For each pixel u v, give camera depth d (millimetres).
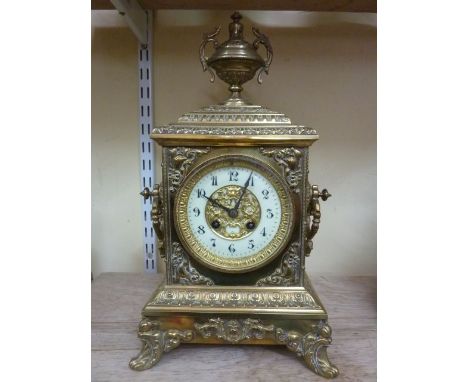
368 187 973
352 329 720
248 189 597
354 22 920
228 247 608
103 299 836
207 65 650
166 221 613
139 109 937
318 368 584
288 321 602
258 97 936
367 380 571
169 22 917
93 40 922
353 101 942
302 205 603
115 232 984
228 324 603
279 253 606
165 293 618
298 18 918
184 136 575
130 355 637
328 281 950
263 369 599
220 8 881
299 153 591
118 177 963
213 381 568
